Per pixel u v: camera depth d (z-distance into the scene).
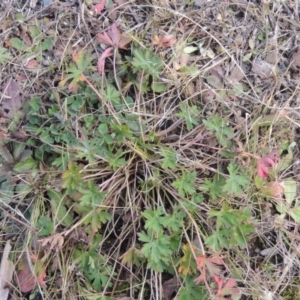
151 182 0.33
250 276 0.33
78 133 0.33
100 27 0.36
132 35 0.35
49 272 0.32
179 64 0.35
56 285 0.32
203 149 0.34
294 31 0.38
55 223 0.31
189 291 0.31
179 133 0.35
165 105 0.34
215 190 0.32
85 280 0.32
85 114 0.33
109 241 0.33
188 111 0.33
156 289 0.32
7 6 0.36
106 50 0.33
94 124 0.33
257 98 0.35
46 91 0.34
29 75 0.35
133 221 0.32
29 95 0.34
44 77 0.35
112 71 0.35
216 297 0.30
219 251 0.30
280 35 0.38
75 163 0.32
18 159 0.33
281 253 0.35
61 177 0.31
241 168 0.33
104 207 0.32
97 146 0.32
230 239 0.31
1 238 0.32
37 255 0.31
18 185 0.32
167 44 0.34
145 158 0.33
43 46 0.35
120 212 0.33
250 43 0.37
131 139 0.33
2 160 0.33
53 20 0.36
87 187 0.32
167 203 0.34
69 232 0.31
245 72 0.37
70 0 0.36
